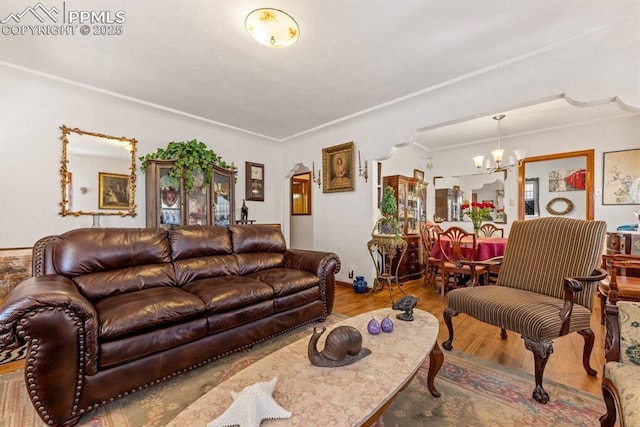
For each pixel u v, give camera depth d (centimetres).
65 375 135
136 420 142
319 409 94
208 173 366
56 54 238
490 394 160
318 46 229
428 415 144
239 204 458
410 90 307
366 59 247
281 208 521
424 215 539
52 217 291
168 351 172
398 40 221
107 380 148
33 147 279
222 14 192
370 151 388
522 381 172
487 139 507
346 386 107
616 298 232
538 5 184
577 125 425
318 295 270
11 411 146
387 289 395
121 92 310
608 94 210
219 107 354
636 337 117
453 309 207
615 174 398
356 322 170
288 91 310
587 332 174
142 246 227
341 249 428
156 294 188
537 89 242
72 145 302
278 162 518
